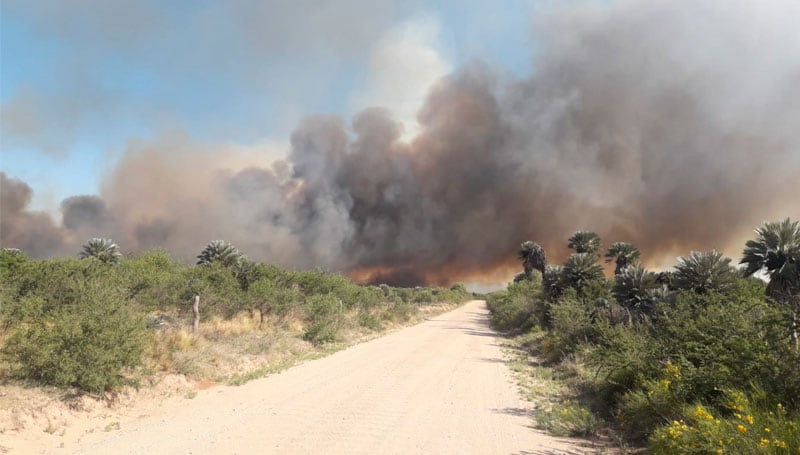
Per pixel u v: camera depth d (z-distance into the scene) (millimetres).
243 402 7750
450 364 12812
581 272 21453
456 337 21609
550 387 9805
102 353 7277
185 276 17250
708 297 8797
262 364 11516
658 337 8398
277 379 9867
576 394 8977
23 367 6902
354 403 7738
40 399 6445
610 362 8359
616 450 5602
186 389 8570
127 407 7156
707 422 4352
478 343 19250
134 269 15547
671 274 14141
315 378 10031
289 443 5492
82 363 7129
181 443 5488
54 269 11742
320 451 5211
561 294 21297
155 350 9430
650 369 7188
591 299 18531
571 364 11602
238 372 10430
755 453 3816
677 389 5977
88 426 6152
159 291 14930
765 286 13016
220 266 19172
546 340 15773
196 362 9875
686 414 5285
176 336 10969
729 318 6723
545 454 5348
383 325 25453
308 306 20000
